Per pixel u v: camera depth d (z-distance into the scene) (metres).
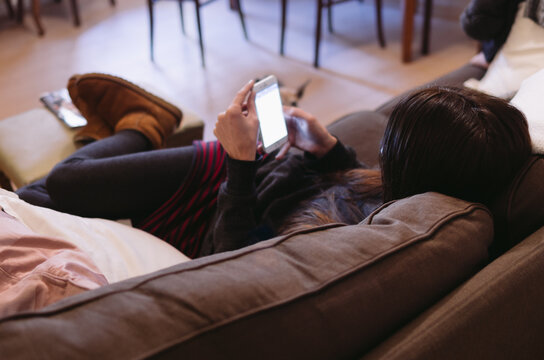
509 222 0.71
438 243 0.60
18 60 2.96
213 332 0.46
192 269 0.54
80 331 0.43
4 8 3.64
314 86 2.61
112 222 0.98
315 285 0.53
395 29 3.18
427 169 0.70
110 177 1.08
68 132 1.58
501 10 1.44
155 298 0.49
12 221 0.80
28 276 0.69
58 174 1.09
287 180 1.01
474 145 0.66
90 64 2.89
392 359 0.50
